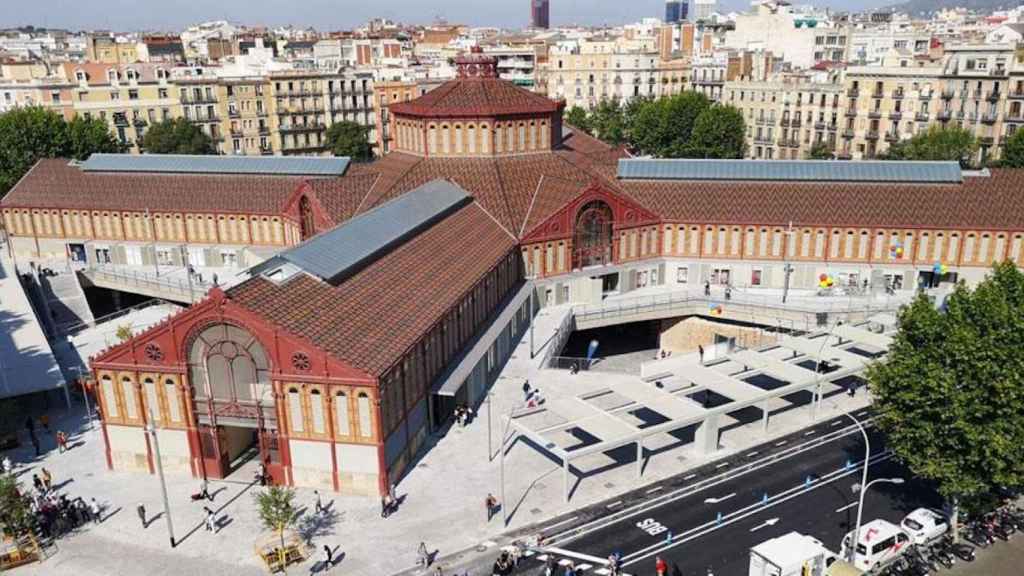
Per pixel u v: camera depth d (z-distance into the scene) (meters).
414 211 79.69
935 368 49.66
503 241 87.50
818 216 94.56
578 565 48.94
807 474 59.47
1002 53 130.88
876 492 57.00
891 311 87.38
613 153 117.94
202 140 149.25
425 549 49.16
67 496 56.34
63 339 87.94
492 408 68.88
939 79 136.75
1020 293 52.53
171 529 50.28
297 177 108.31
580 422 59.62
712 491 57.28
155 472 59.38
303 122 169.25
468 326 73.62
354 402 53.44
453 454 61.34
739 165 101.62
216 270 107.56
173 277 103.75
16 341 78.50
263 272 59.53
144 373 56.56
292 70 174.50
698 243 98.44
